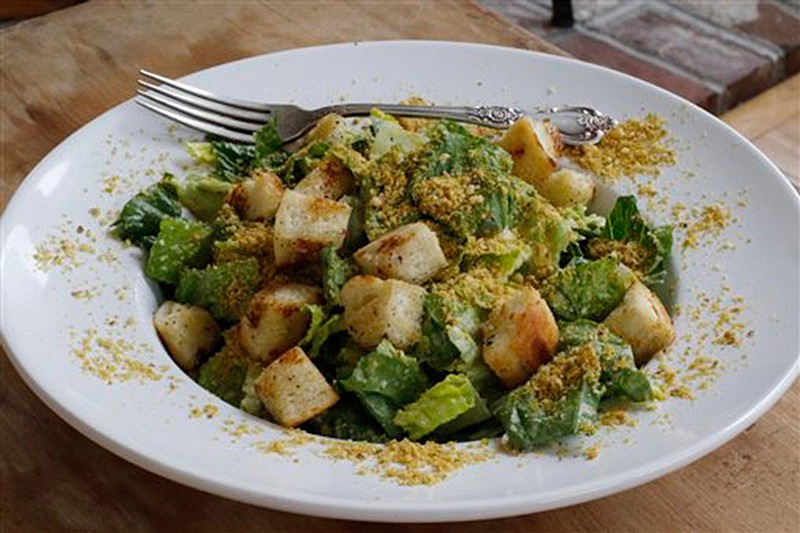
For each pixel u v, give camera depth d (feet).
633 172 2.08
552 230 1.96
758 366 1.74
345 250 1.96
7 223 1.93
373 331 1.82
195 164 2.11
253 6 2.60
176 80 2.23
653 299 1.83
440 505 1.54
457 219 1.92
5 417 1.81
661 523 1.67
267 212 1.99
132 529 1.67
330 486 1.57
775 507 1.69
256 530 1.67
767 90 3.35
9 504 1.70
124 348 1.80
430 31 2.52
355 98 2.23
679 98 2.16
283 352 1.86
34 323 1.81
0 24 3.28
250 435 1.67
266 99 2.23
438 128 2.01
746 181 2.02
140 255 1.97
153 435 1.64
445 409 1.74
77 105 2.36
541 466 1.61
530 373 1.78
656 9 3.87
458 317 1.83
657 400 1.70
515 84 2.23
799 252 1.90
